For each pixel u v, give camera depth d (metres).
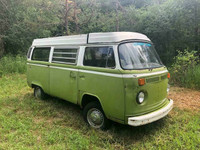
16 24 13.18
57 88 5.14
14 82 8.45
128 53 3.72
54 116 4.93
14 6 13.23
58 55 5.08
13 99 6.09
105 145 3.53
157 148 3.45
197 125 4.25
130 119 3.37
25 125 4.30
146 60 4.00
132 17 13.08
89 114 4.34
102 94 3.84
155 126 4.27
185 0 9.95
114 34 3.73
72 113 5.06
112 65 3.64
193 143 3.52
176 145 3.51
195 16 9.87
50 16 13.09
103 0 14.45
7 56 12.68
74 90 4.55
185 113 4.98
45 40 5.66
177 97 6.49
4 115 4.88
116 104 3.58
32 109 5.35
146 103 3.64
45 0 12.23
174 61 10.43
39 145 3.54
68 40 4.78
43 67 5.61
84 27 13.78
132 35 4.04
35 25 13.18
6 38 13.03
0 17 12.94
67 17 11.38
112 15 14.37
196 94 6.78
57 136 3.85
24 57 13.04
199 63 9.36
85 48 4.27
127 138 3.81
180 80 8.06
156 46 12.00
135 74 3.44
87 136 3.86
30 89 7.48
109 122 4.01
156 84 3.87
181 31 10.49
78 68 4.36
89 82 4.10
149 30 11.49
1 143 3.61
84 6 13.35
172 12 10.55
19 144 3.58
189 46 10.47
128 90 3.41
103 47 3.87
